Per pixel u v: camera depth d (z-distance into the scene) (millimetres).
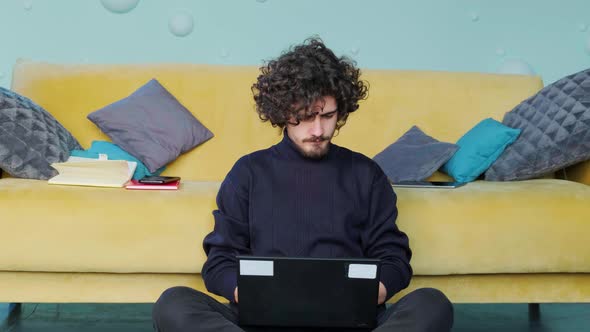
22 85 2408
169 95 2381
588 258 1789
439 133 2463
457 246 1763
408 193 1850
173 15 3158
